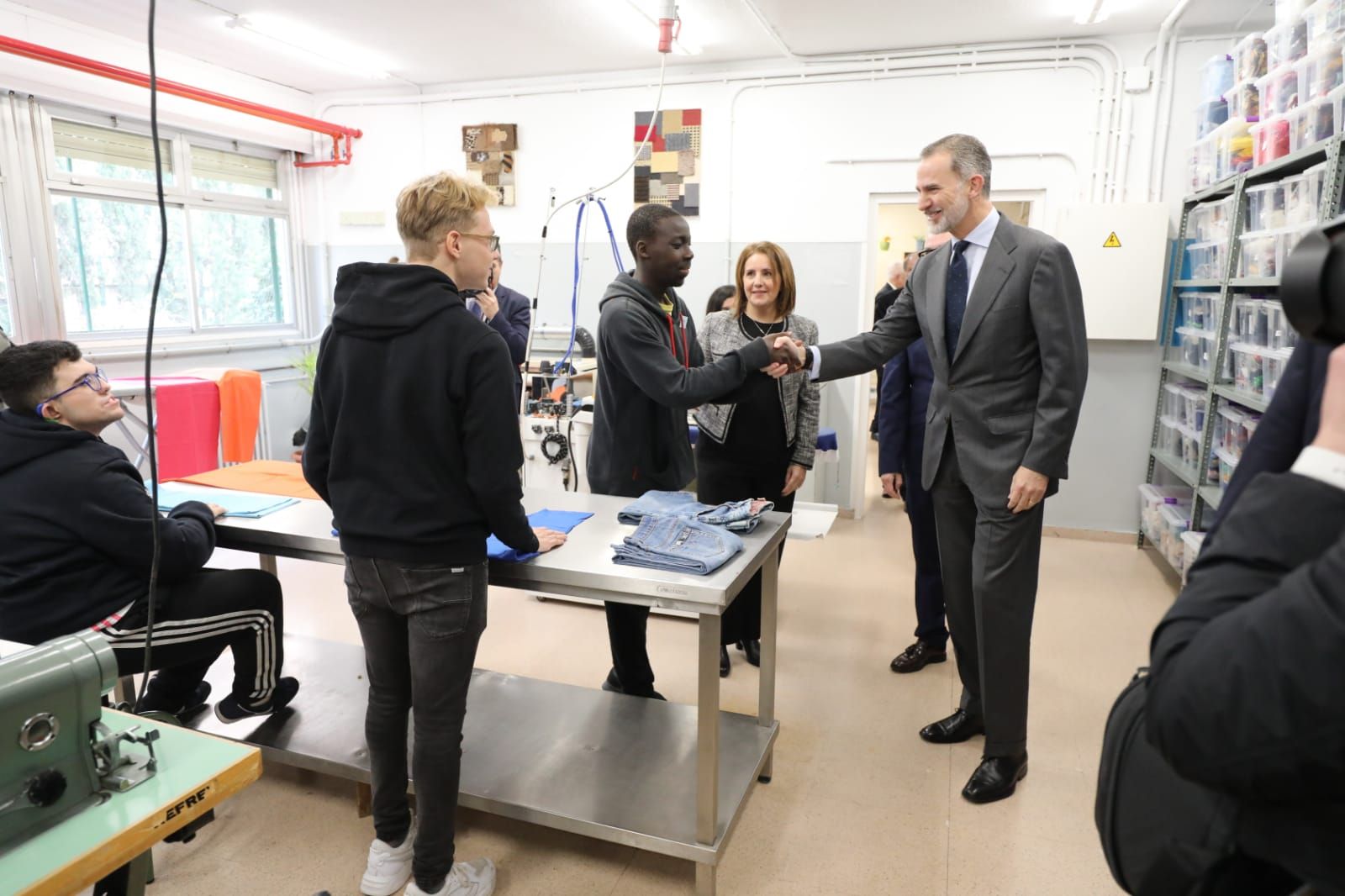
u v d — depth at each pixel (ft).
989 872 6.03
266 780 7.25
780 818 6.67
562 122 17.04
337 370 5.05
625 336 6.63
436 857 5.33
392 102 18.16
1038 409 6.20
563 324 17.66
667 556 5.46
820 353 7.35
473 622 5.19
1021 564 6.53
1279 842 1.81
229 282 18.11
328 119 18.71
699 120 16.14
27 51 12.69
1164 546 12.57
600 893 5.86
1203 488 11.23
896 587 12.19
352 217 18.99
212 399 14.88
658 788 6.22
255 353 18.35
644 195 16.67
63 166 14.40
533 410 12.23
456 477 5.01
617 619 7.61
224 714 6.82
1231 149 11.07
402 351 4.83
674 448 7.77
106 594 5.71
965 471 6.66
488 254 5.37
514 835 6.52
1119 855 2.28
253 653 6.62
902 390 9.04
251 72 16.94
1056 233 14.29
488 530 5.27
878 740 7.87
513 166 17.48
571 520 6.57
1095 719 8.26
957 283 6.67
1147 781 2.19
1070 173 14.38
